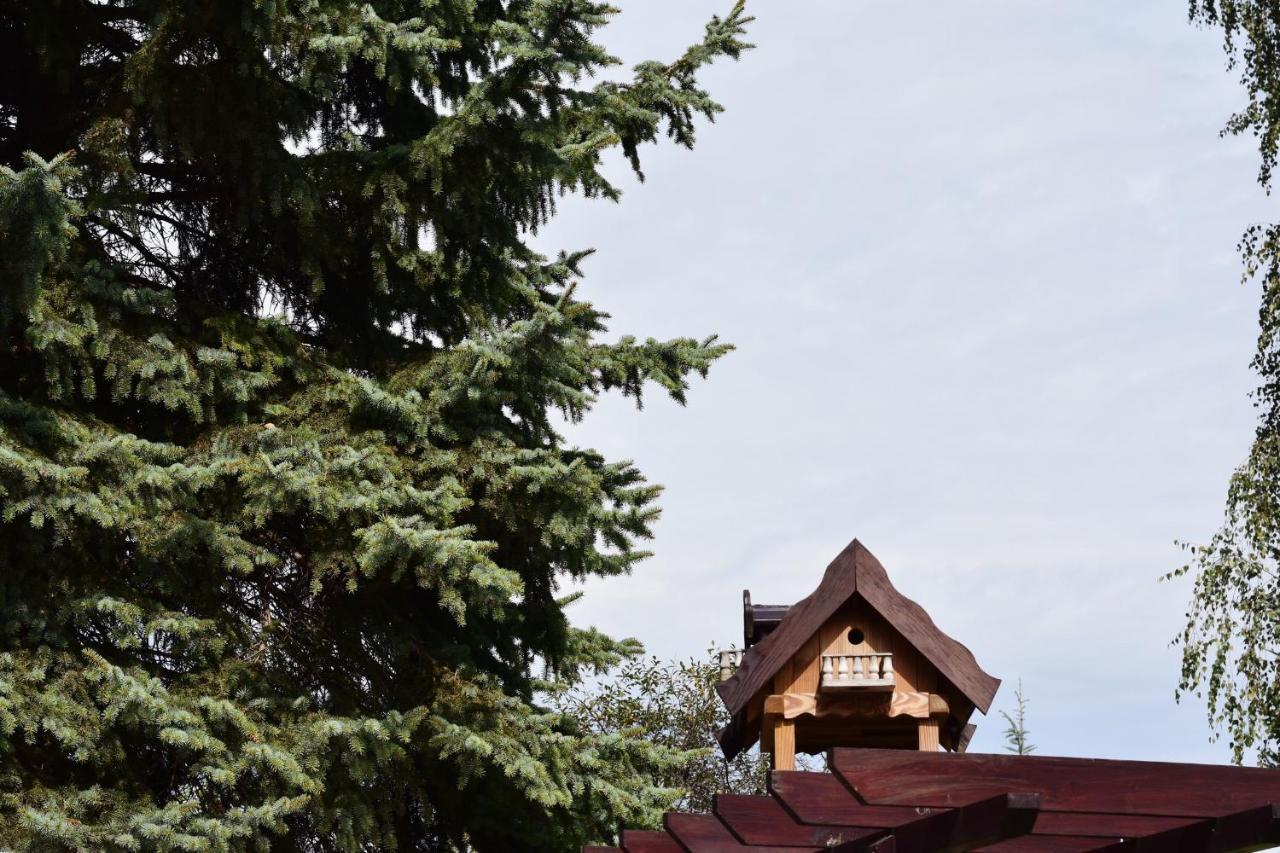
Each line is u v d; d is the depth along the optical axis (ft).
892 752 16.89
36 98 31.30
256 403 29.45
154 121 28.37
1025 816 16.39
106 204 28.07
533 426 31.78
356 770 26.81
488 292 33.81
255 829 24.67
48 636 25.48
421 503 27.45
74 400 29.17
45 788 24.36
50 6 29.14
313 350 31.22
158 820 24.04
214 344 30.01
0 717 23.49
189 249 34.01
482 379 28.96
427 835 32.53
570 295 29.12
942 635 22.58
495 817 31.42
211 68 28.50
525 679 33.91
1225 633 44.55
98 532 26.68
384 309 34.04
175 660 28.25
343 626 31.12
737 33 33.96
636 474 29.96
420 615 32.45
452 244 31.73
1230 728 44.01
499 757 27.53
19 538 26.35
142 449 26.53
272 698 27.48
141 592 28.07
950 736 23.29
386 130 35.37
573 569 31.81
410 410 29.07
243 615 30.35
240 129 28.86
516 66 27.61
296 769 25.59
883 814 17.80
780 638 22.59
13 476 24.41
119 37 30.45
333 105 34.09
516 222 32.42
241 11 27.14
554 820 30.53
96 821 24.77
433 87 34.14
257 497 27.12
